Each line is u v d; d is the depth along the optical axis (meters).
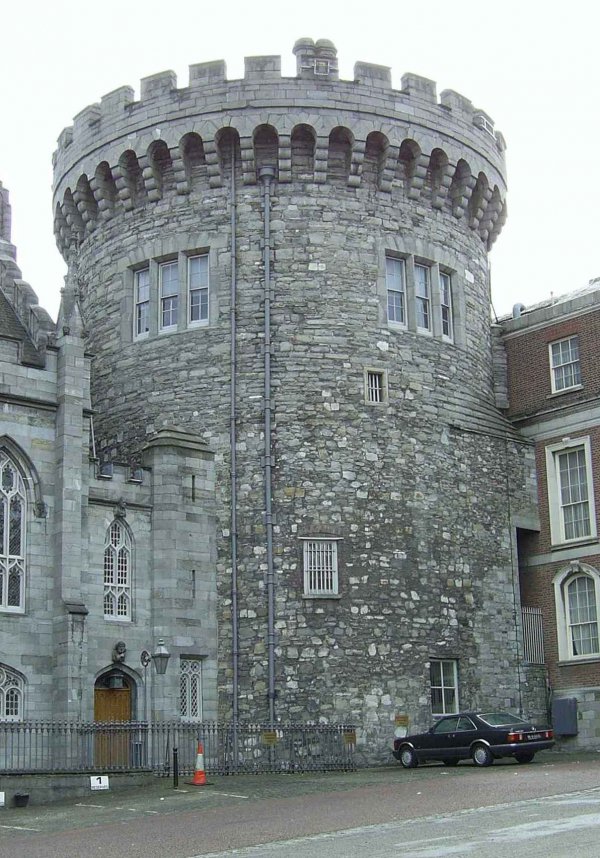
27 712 32.38
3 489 33.41
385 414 39.97
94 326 42.94
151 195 41.53
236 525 38.03
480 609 41.00
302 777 32.50
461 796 24.56
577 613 42.88
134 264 41.81
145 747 33.34
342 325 39.94
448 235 43.06
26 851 20.08
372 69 41.31
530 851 16.69
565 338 44.66
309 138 40.72
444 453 41.31
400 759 35.12
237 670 36.84
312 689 36.88
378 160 41.34
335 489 38.66
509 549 42.69
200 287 40.84
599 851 16.38
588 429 43.34
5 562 33.03
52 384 34.72
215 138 40.34
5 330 35.75
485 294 45.31
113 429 41.22
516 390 45.81
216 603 36.88
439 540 40.38
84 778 29.44
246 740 35.50
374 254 40.84
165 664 32.09
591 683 41.69
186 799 27.27
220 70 40.72
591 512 42.75
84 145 43.22
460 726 34.03
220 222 40.53
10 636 32.53
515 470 43.81
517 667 41.59
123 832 22.02
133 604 35.22
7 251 40.22
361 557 38.47
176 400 39.91
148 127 41.31
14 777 28.19
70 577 33.41
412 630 38.81
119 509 35.38
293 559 37.84
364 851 17.67
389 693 37.78
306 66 40.66
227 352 39.53
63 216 45.00
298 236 40.25
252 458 38.59
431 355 41.62
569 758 37.16
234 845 19.39
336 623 37.59
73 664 32.50
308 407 39.06
